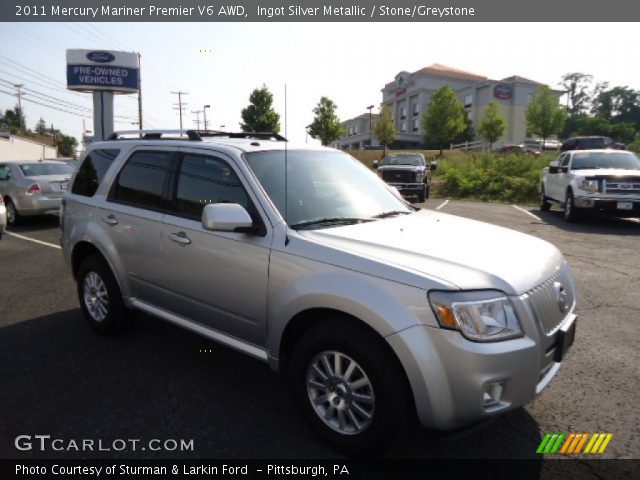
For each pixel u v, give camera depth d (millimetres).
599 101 96312
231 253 3275
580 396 3498
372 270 2646
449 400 2434
